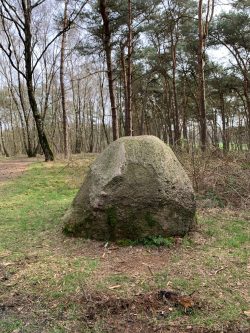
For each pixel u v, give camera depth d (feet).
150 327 10.52
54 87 117.39
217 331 10.20
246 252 15.58
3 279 13.70
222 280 12.94
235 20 72.90
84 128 149.59
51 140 117.39
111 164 17.16
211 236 17.65
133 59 80.38
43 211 23.93
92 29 56.70
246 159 30.17
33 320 11.10
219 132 39.11
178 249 15.88
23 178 39.29
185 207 16.93
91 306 11.60
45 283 13.20
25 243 17.48
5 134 155.63
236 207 23.27
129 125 57.93
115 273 13.67
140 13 57.82
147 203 16.39
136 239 16.44
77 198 17.97
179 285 12.59
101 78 113.19
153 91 116.06
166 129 122.93
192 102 111.65
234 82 87.86
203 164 27.27
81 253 15.76
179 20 74.43
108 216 16.57
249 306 11.27
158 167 16.78
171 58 86.38
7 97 133.39
